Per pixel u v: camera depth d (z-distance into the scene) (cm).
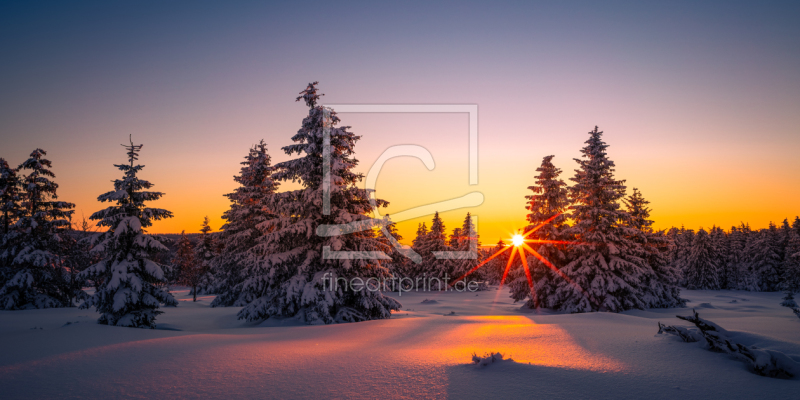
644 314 2506
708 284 7169
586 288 2725
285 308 1902
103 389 602
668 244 3331
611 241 2836
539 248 3116
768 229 7231
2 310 2828
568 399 511
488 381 597
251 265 1934
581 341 909
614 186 2889
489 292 6312
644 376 602
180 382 635
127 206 1867
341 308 1859
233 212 3312
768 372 600
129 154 1923
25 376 674
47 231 3139
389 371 676
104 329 1306
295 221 2009
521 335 1031
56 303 3089
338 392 573
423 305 3906
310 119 1961
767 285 6712
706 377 593
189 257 5134
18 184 3170
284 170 2002
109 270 1828
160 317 2431
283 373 682
